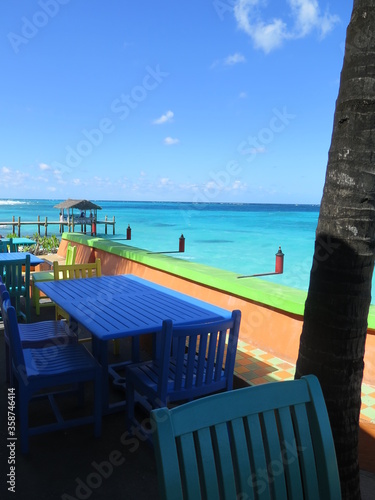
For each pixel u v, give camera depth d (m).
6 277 5.89
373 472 2.97
